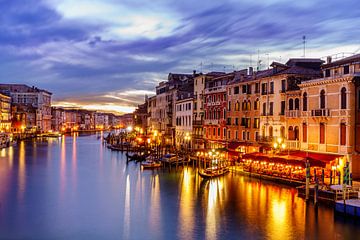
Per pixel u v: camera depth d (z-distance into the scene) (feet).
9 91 458.09
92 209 101.35
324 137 122.72
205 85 210.59
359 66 116.67
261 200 105.60
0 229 84.64
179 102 245.45
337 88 117.60
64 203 107.96
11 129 408.05
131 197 115.03
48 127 529.45
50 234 81.61
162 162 184.75
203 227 84.99
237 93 176.35
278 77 148.36
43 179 148.77
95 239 78.74
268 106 154.40
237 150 165.78
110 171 172.45
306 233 79.46
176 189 125.49
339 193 92.99
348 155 113.29
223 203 104.22
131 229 84.58
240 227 84.28
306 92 131.23
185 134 233.76
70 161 215.51
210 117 203.00
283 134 145.48
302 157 120.47
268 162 131.03
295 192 114.11
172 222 89.04
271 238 77.30
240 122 173.99
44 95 500.74
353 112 113.91
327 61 134.51
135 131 430.20
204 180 139.85
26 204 106.52
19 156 238.07
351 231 79.87
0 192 122.01
